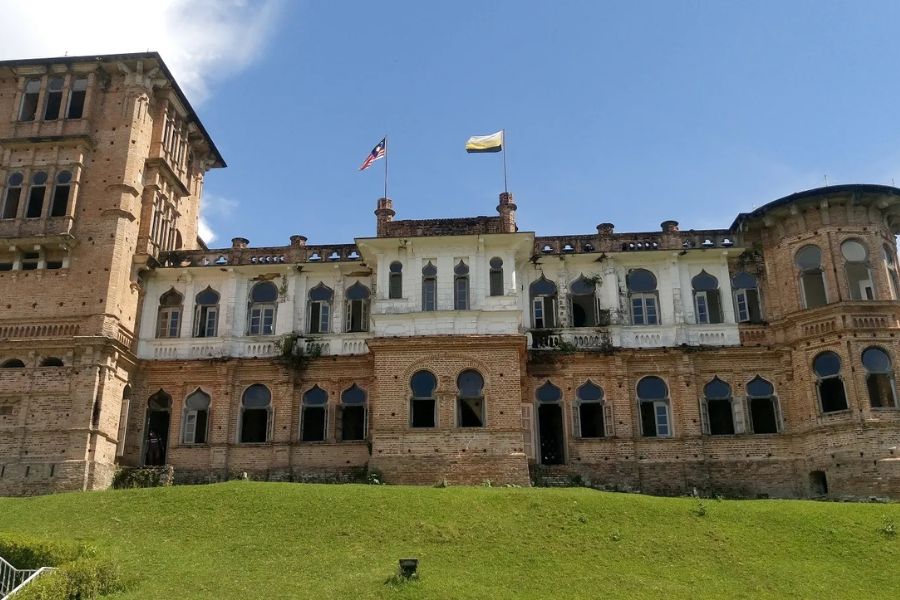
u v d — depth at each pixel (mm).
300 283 41469
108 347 36938
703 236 40750
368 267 41156
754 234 40375
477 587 20375
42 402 36094
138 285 40938
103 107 41594
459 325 36406
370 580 20641
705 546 23484
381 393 35344
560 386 38562
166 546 23734
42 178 40250
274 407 39188
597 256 40219
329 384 39406
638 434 37562
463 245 38031
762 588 20875
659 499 27531
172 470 37094
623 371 38344
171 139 44406
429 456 34188
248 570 21688
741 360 38406
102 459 36250
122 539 24422
